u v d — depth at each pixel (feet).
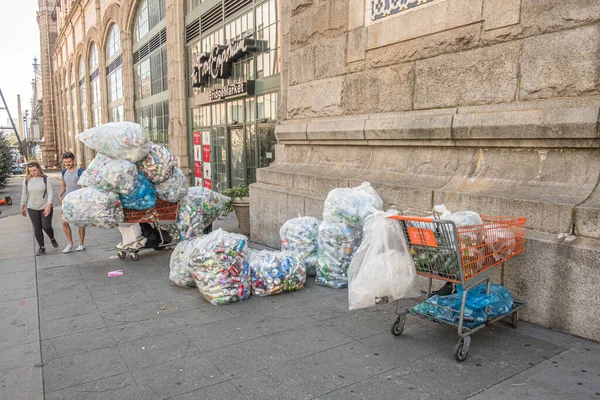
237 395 10.04
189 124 52.60
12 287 18.84
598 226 12.09
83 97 124.57
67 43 141.08
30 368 11.58
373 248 12.73
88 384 10.70
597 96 12.80
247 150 38.86
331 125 22.44
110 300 16.87
